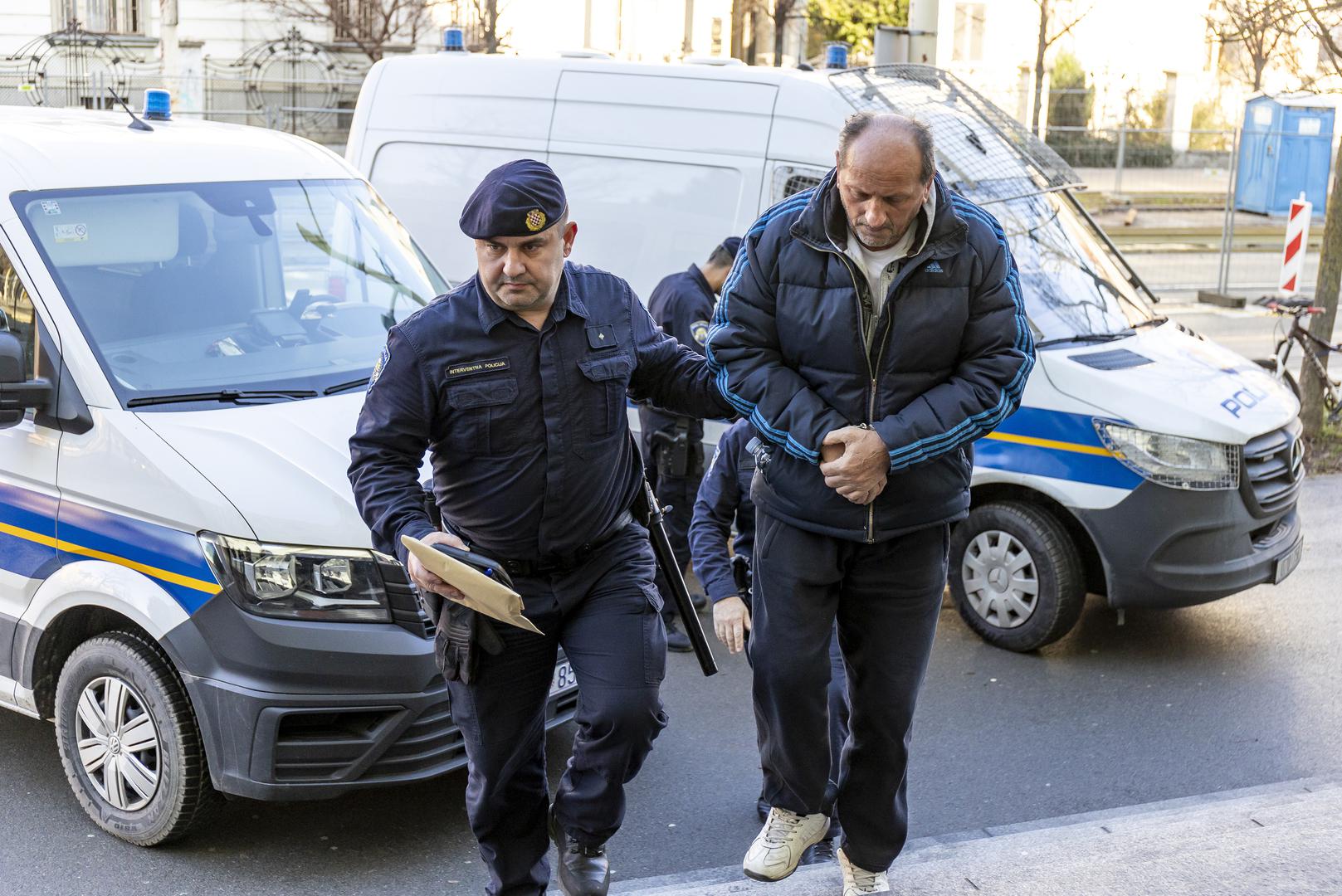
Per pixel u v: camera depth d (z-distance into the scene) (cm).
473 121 796
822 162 696
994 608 646
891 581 319
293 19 2234
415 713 428
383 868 442
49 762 513
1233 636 669
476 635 314
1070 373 623
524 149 779
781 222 308
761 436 314
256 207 534
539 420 319
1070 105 2462
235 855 448
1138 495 608
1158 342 671
